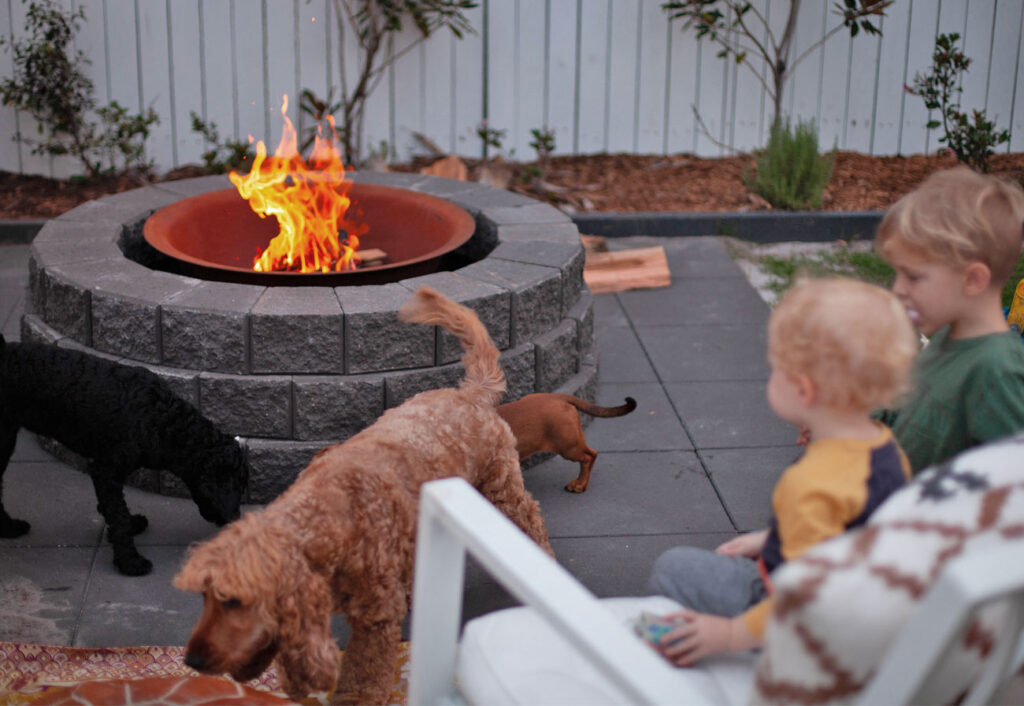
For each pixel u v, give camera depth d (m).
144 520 3.95
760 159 8.02
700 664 1.81
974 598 1.13
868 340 1.62
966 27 8.24
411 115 8.30
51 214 7.31
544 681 1.80
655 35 8.26
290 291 4.16
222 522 3.66
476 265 4.59
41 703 2.85
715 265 7.03
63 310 4.30
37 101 7.51
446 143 8.42
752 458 4.59
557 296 4.59
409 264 4.49
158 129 7.98
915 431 2.12
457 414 3.11
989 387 1.99
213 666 2.27
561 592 1.50
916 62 8.34
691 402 5.11
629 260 6.73
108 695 2.90
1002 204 1.95
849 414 1.72
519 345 4.42
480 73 8.25
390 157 8.37
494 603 3.58
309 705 2.96
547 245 4.89
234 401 4.01
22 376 3.55
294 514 2.49
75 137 7.64
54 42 7.54
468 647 1.92
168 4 7.69
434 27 8.04
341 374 4.04
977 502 1.34
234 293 4.12
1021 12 8.19
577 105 8.42
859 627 1.25
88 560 3.77
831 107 8.48
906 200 2.03
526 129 8.45
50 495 4.19
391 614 2.80
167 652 3.23
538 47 8.23
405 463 2.88
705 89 8.43
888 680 1.22
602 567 3.80
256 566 2.23
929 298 2.01
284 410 4.01
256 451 4.00
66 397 3.53
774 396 1.76
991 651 1.38
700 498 4.27
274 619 2.29
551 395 4.15
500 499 3.28
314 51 7.96
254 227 5.25
